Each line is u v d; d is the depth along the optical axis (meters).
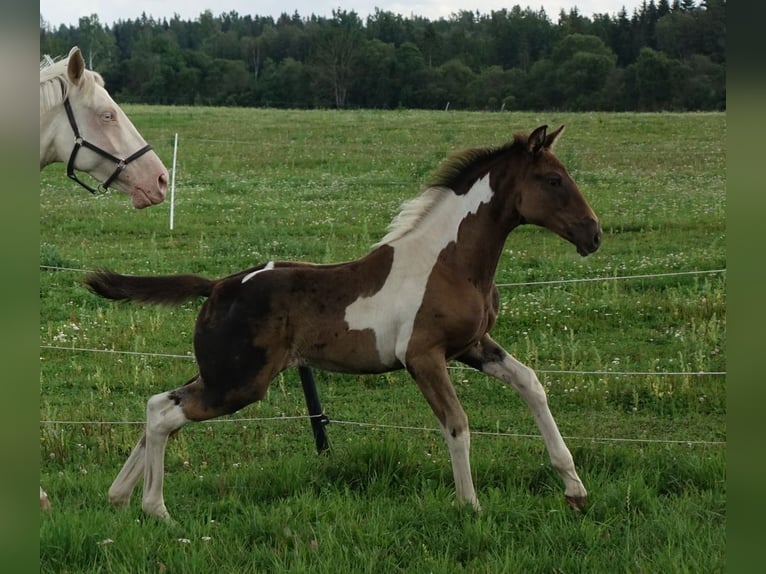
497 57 82.19
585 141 27.17
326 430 6.81
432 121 35.84
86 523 4.92
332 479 5.90
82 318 9.52
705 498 5.41
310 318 5.49
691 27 66.81
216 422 7.13
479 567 4.55
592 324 9.27
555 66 61.75
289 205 16.72
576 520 5.20
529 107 60.59
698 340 8.51
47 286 10.62
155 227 14.49
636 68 57.03
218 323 5.44
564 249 12.70
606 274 11.09
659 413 7.18
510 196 5.60
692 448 6.39
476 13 105.31
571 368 8.10
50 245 12.15
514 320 9.41
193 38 113.06
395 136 29.98
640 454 6.15
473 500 5.30
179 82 70.75
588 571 4.52
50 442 6.44
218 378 5.40
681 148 24.97
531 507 5.38
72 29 85.81
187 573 4.50
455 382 7.94
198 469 6.27
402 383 8.06
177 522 5.17
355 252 12.41
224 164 22.94
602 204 15.99
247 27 119.12
